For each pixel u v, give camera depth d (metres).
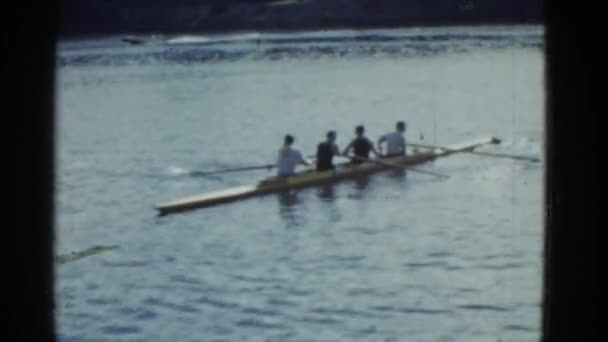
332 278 30.61
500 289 28.70
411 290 28.92
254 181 50.16
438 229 37.03
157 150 62.41
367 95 95.94
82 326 26.47
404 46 167.12
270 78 120.19
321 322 26.14
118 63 155.00
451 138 65.12
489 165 50.72
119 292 29.77
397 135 49.34
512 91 94.94
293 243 35.66
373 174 46.88
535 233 35.88
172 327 26.23
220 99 97.50
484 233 36.16
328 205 41.84
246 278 31.03
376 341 24.34
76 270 32.69
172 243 36.34
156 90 109.75
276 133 69.75
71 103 98.38
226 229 38.22
